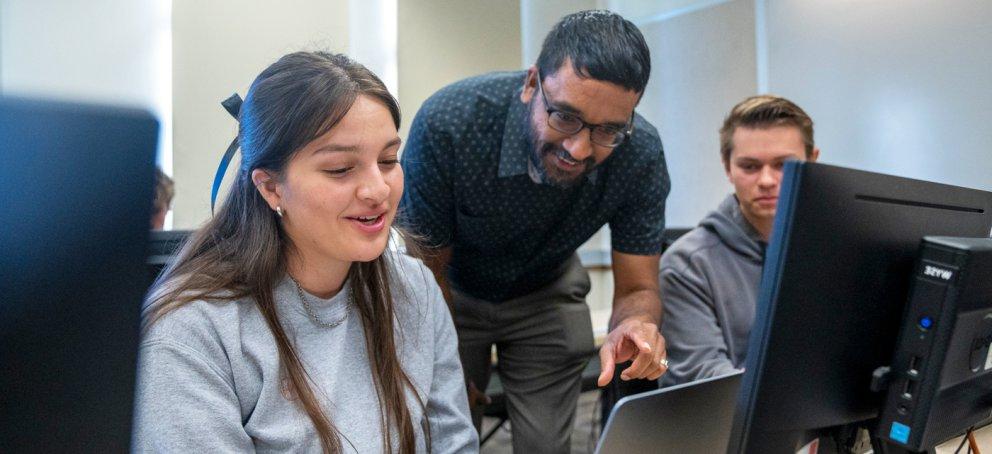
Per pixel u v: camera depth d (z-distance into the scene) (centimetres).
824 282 75
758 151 173
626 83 132
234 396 101
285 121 98
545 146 146
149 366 95
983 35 274
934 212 87
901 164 303
